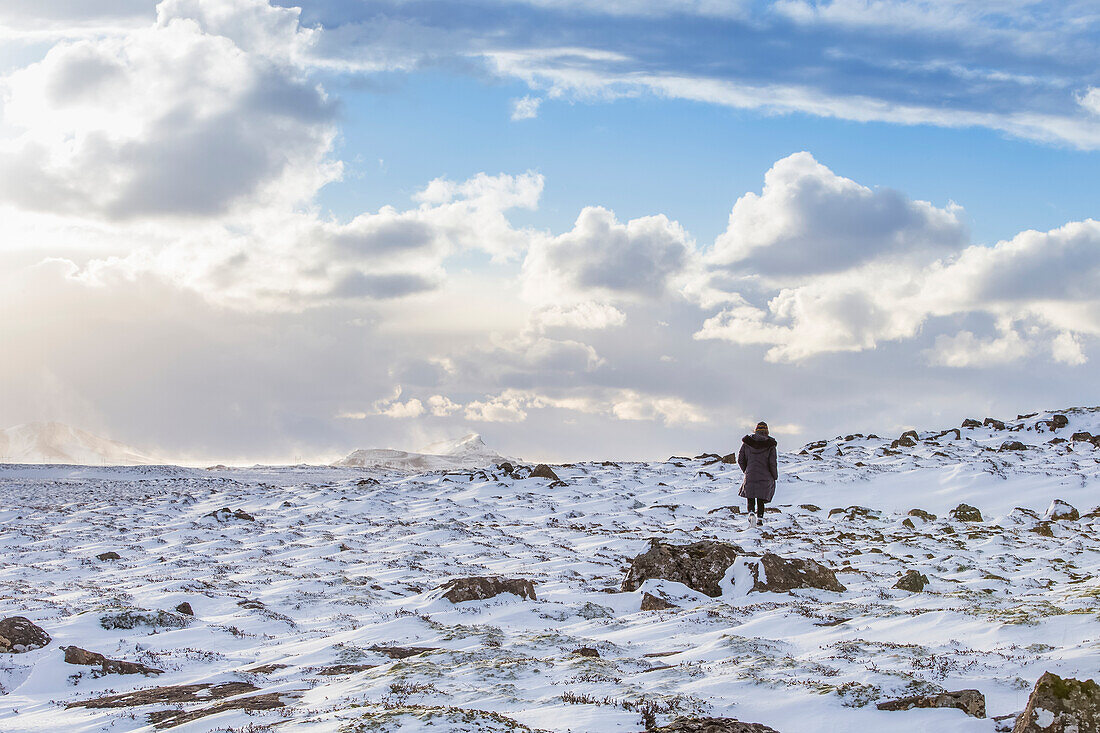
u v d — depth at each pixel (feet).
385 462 510.58
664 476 221.46
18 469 328.49
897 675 41.50
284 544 134.31
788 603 71.26
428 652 51.37
